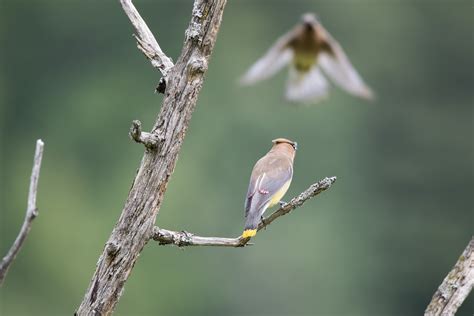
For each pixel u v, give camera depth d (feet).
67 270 87.25
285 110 91.76
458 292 24.02
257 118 92.27
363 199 90.12
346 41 102.37
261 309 81.30
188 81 24.34
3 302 85.61
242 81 37.47
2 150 99.76
